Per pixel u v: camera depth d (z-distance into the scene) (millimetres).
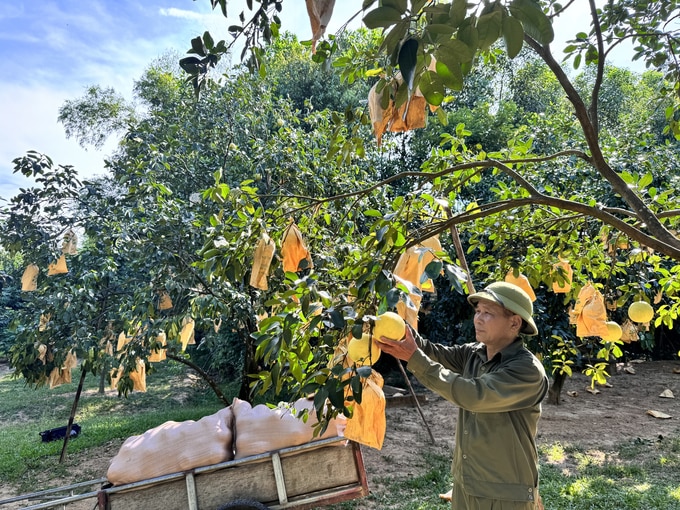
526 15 964
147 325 5195
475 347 2381
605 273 3160
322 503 3271
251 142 6895
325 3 1168
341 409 1260
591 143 2064
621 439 6164
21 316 6160
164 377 12703
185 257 5594
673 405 7656
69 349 5430
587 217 3018
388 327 1386
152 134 7109
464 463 2045
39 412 9758
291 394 1647
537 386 1873
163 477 3158
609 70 13914
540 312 6109
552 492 4520
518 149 3133
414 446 6234
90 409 9758
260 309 3746
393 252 1579
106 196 6293
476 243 3723
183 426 3418
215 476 3240
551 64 2045
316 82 12359
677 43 2688
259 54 1799
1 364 15898
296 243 1918
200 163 7254
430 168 3070
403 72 925
